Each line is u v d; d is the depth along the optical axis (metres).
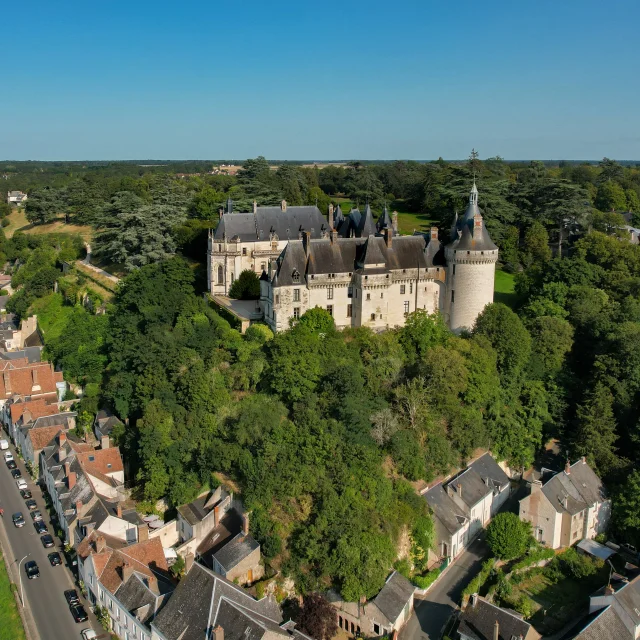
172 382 114.06
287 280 121.19
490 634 79.25
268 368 111.56
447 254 129.12
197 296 146.38
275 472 93.88
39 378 150.12
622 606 82.62
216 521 96.38
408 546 94.56
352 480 93.44
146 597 80.69
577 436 115.31
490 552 99.75
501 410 116.38
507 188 191.88
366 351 115.38
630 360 117.75
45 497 116.81
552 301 139.38
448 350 113.50
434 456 104.88
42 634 83.62
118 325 136.88
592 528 103.75
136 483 112.00
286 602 88.19
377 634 83.19
